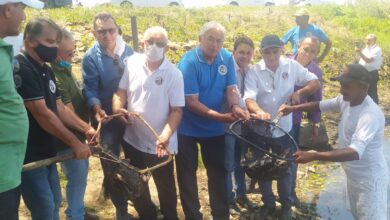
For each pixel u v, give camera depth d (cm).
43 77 319
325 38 723
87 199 487
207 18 1359
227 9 1581
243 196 504
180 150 414
